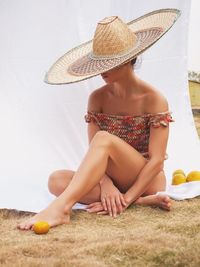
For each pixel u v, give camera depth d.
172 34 3.82
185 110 3.89
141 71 3.83
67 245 2.38
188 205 2.99
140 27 3.11
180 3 3.77
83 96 3.66
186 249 2.29
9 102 3.64
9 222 2.75
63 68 3.00
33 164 3.55
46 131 3.62
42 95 3.64
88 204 2.97
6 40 3.64
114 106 3.02
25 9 3.61
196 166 3.71
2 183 3.32
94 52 2.90
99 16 3.68
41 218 2.65
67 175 2.95
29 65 3.64
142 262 2.18
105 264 2.16
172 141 3.82
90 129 3.09
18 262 2.18
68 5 3.62
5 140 3.61
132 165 2.87
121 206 2.84
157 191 3.04
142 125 2.97
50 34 3.62
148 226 2.65
